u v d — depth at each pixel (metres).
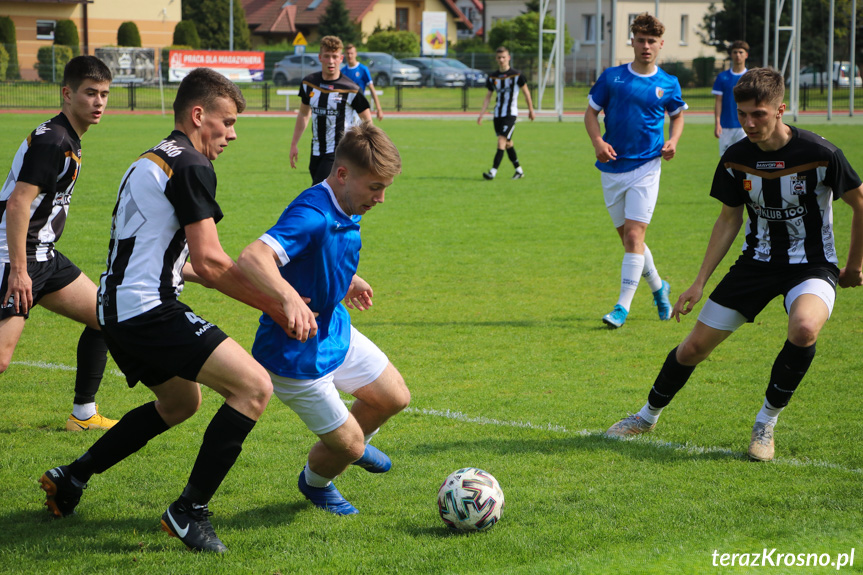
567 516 6.03
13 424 8.05
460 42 96.00
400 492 6.57
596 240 18.12
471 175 28.70
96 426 8.02
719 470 6.93
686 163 32.06
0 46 64.56
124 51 63.81
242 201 22.23
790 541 5.63
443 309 12.77
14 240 6.90
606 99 11.91
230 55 59.97
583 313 12.62
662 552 5.47
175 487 6.65
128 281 5.49
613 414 8.35
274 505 6.33
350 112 16.64
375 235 18.53
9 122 42.22
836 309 12.83
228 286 5.43
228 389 5.50
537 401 8.75
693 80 76.94
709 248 7.59
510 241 18.00
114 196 22.86
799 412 8.34
